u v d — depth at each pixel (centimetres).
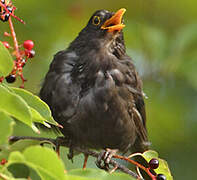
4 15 789
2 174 602
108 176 635
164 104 1570
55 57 1134
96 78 1093
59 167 578
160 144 1548
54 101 1091
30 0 1505
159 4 1695
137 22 1623
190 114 1574
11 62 654
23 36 1511
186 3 1694
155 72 1573
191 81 1500
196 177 1498
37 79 1488
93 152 1042
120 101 1102
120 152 1190
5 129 573
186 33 1547
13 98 619
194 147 1550
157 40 1583
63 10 1592
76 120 1092
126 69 1124
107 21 1149
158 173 927
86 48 1136
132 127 1145
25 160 586
